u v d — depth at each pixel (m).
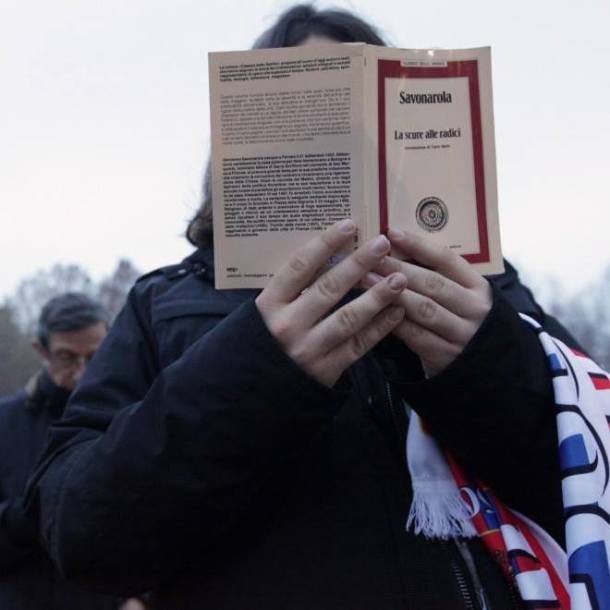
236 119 1.22
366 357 1.37
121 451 1.18
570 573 1.17
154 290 1.46
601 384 1.37
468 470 1.29
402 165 1.22
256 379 1.14
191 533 1.20
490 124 1.25
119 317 1.48
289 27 1.65
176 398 1.16
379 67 1.21
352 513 1.24
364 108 1.20
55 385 2.94
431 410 1.22
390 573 1.21
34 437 2.89
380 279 1.18
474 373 1.19
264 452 1.16
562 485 1.21
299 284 1.17
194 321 1.36
